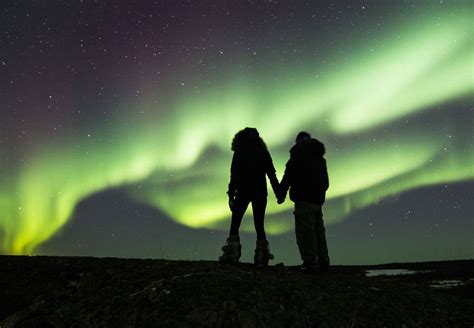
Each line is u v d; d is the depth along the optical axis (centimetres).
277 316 362
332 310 392
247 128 528
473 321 454
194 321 344
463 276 1153
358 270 1523
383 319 404
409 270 1498
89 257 552
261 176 514
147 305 371
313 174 494
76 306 399
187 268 474
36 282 459
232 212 516
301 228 495
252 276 440
